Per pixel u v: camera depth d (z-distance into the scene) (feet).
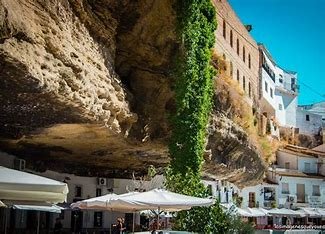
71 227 105.91
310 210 208.33
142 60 76.07
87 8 59.16
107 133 67.97
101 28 62.95
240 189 164.86
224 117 104.42
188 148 79.00
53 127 61.98
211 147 102.73
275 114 247.91
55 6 49.24
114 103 65.00
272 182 215.72
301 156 237.45
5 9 37.63
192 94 80.48
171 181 71.56
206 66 84.28
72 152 84.58
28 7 44.93
